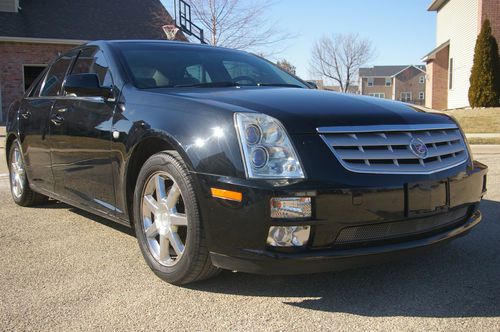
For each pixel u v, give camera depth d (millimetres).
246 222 2676
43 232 4414
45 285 3195
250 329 2594
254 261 2703
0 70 19375
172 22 21375
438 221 3037
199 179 2844
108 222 4762
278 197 2605
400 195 2795
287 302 2918
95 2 22172
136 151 3395
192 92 3453
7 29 19578
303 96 3264
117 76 3850
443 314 2742
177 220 3088
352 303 2896
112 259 3684
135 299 2973
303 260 2643
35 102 4969
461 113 19672
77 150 4051
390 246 2816
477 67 20750
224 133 2816
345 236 2738
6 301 2957
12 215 5082
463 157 3316
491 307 2824
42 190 4922
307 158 2684
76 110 4102
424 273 3363
